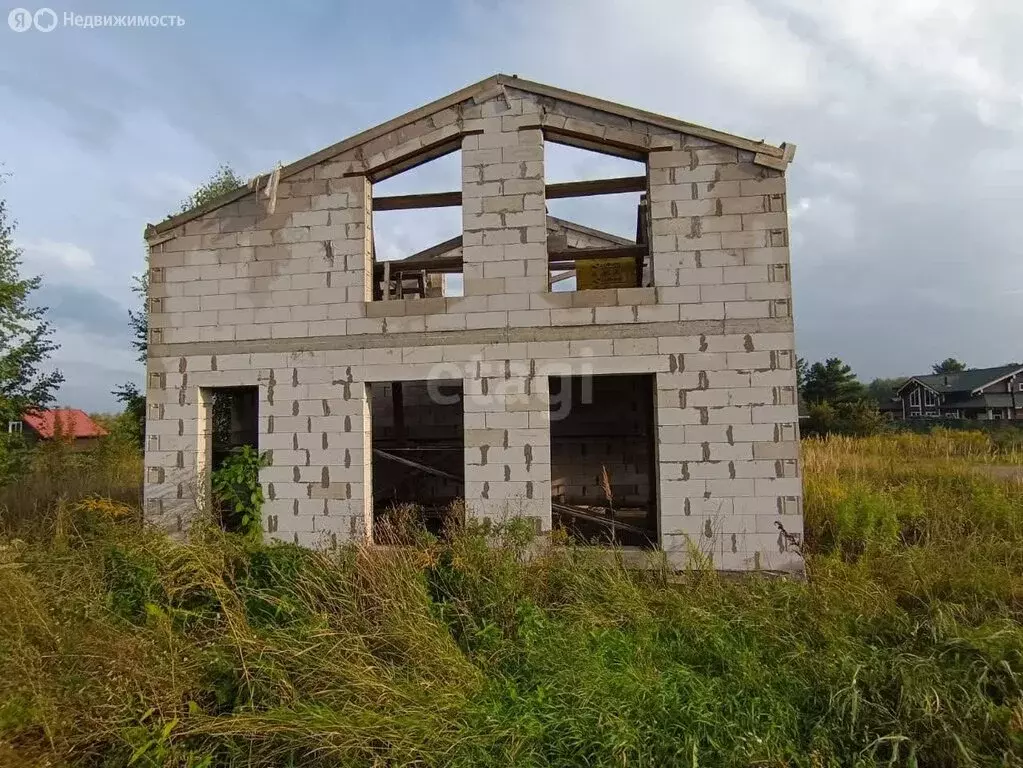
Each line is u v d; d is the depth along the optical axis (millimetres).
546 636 4676
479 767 3445
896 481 12414
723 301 6738
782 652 4605
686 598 5551
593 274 8711
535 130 7184
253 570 6152
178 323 7832
